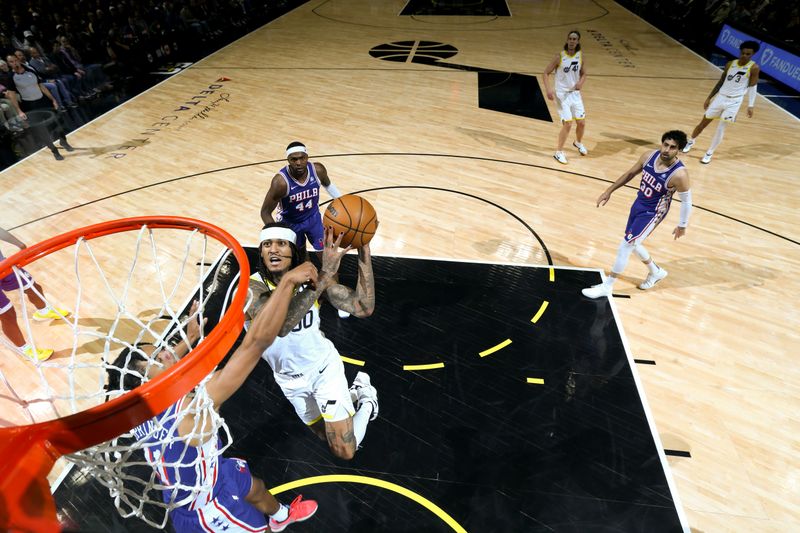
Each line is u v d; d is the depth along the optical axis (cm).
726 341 364
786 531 250
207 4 1252
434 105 802
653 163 341
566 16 1399
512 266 441
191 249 467
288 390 244
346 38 1209
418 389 327
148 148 678
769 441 294
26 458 105
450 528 251
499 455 286
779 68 891
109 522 252
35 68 825
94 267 444
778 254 455
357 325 379
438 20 1375
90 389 322
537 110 781
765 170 596
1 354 351
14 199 564
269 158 641
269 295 210
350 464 283
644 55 1041
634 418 307
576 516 256
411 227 497
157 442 163
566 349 356
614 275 390
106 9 1061
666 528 250
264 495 227
